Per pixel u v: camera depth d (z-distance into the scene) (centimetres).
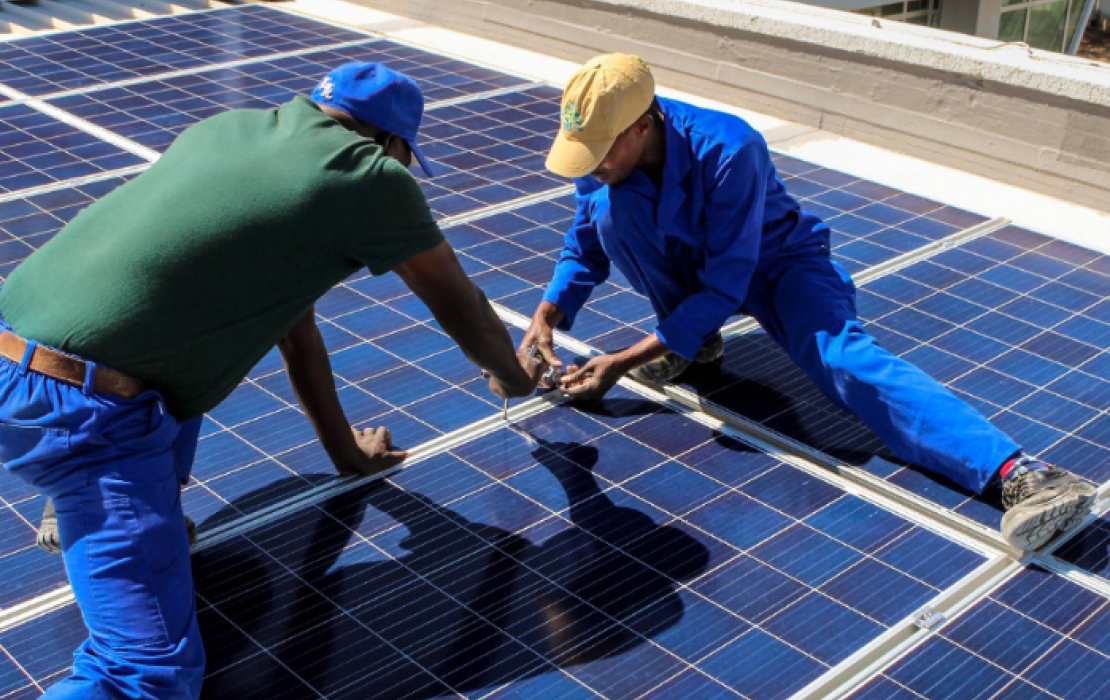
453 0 843
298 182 247
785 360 403
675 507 322
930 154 616
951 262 473
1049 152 566
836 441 354
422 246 265
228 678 262
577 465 342
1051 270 467
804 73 659
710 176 326
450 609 283
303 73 723
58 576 295
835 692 255
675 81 731
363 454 331
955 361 395
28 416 237
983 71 574
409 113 277
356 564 300
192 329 243
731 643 271
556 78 744
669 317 344
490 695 256
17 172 552
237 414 367
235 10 888
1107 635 274
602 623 278
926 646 270
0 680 260
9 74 715
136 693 231
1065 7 2150
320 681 261
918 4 1895
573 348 407
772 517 318
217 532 311
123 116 635
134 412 240
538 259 472
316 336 306
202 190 244
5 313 245
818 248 362
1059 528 303
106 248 241
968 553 303
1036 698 254
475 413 368
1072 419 362
